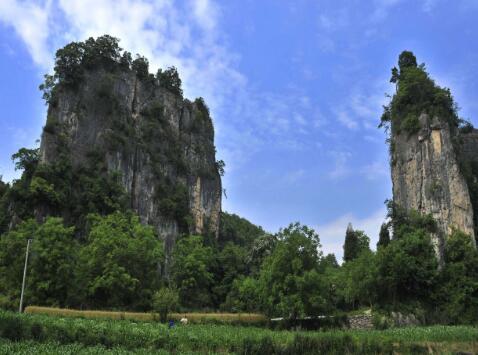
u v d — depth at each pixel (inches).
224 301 3836.1
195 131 6033.5
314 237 2517.2
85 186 4153.5
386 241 3747.5
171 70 6077.8
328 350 1476.4
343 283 3169.3
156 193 4970.5
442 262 3380.9
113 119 4803.2
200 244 3794.3
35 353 1071.0
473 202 3978.8
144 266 2898.6
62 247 2628.0
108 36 5167.3
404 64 4426.7
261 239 4183.1
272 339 1499.8
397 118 4158.5
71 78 4682.6
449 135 3890.3
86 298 2667.3
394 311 2935.5
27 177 4065.0
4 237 3152.1
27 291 2509.8
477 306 3043.8
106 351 1195.9
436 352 1631.4
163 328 1660.9
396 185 4015.8
